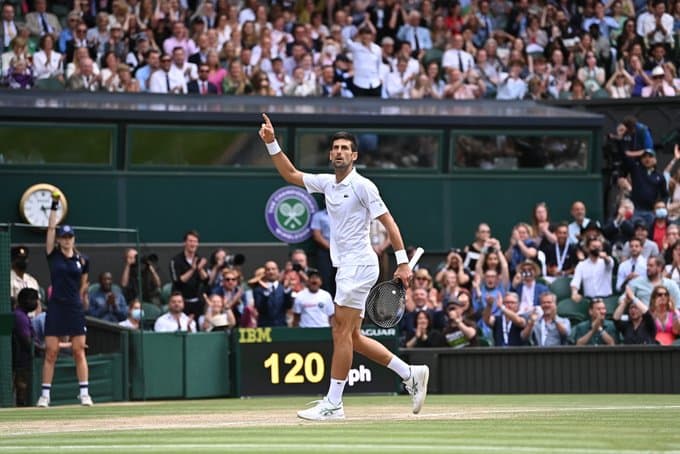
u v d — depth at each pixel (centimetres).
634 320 2411
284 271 2608
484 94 3409
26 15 3175
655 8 3584
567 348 2336
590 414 1406
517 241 2786
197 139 2952
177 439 1023
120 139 2892
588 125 3153
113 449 927
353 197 1308
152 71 3150
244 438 1020
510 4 3616
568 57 3494
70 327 1994
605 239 2939
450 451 873
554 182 3172
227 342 2333
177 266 2569
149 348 2273
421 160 3105
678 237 2744
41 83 3052
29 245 2681
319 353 2317
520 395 2269
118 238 2897
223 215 2970
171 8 3303
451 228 3119
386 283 1328
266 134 1335
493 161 3145
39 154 2847
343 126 3017
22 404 2089
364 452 870
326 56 3322
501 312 2503
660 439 991
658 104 3291
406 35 3459
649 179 3053
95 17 3253
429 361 2384
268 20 3416
